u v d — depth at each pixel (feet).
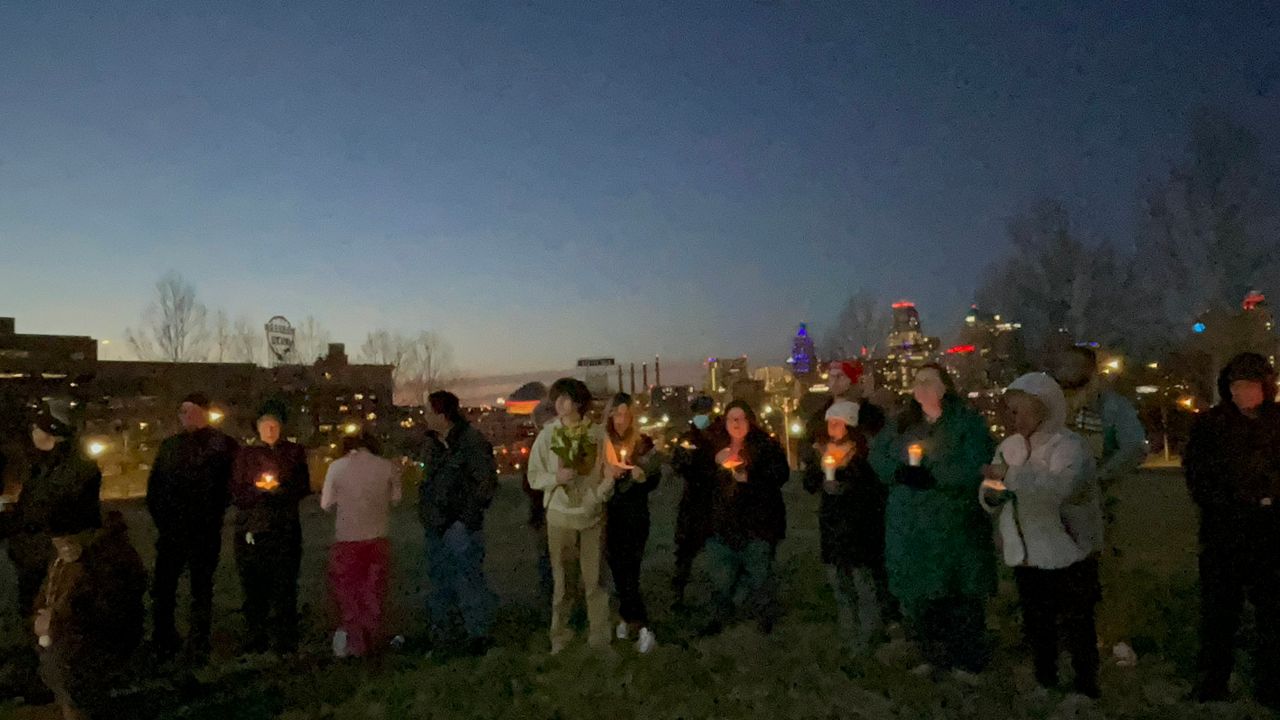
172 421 139.03
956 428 18.85
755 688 19.94
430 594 24.94
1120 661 20.38
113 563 18.79
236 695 21.18
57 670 18.21
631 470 23.38
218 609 30.83
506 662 22.65
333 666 23.24
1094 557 18.19
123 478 106.83
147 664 23.41
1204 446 17.52
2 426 20.88
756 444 23.59
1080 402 19.81
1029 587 18.35
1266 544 16.83
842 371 22.26
